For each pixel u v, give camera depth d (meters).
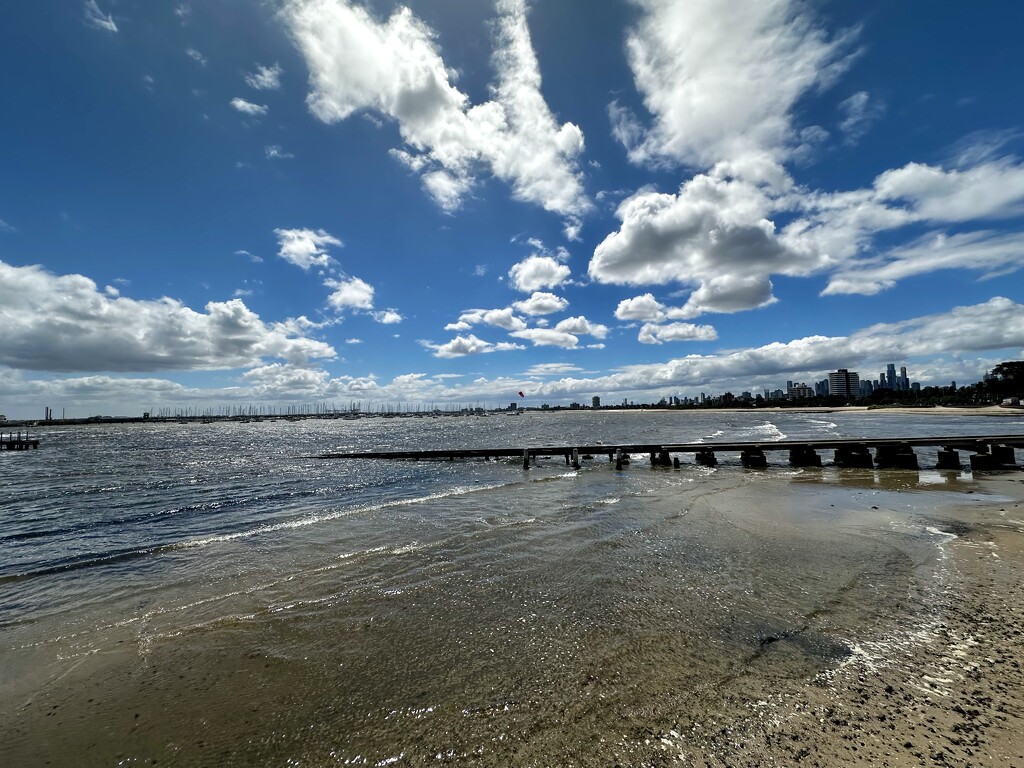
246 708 4.76
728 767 3.63
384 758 3.95
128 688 5.20
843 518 12.70
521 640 6.03
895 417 110.94
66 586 8.65
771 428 74.56
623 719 4.32
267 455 44.53
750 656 5.43
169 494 21.09
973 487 17.86
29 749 4.24
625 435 61.31
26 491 22.77
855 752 3.75
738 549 9.91
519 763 3.80
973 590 7.37
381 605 7.31
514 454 32.22
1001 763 3.56
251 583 8.51
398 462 33.34
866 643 5.66
